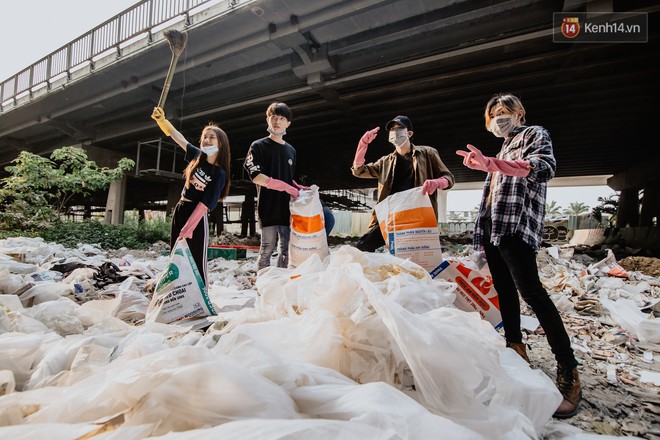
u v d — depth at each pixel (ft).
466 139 46.42
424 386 3.34
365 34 28.86
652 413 4.98
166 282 7.30
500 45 24.94
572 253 27.30
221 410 2.64
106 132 51.19
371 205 93.25
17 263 11.80
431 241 7.70
